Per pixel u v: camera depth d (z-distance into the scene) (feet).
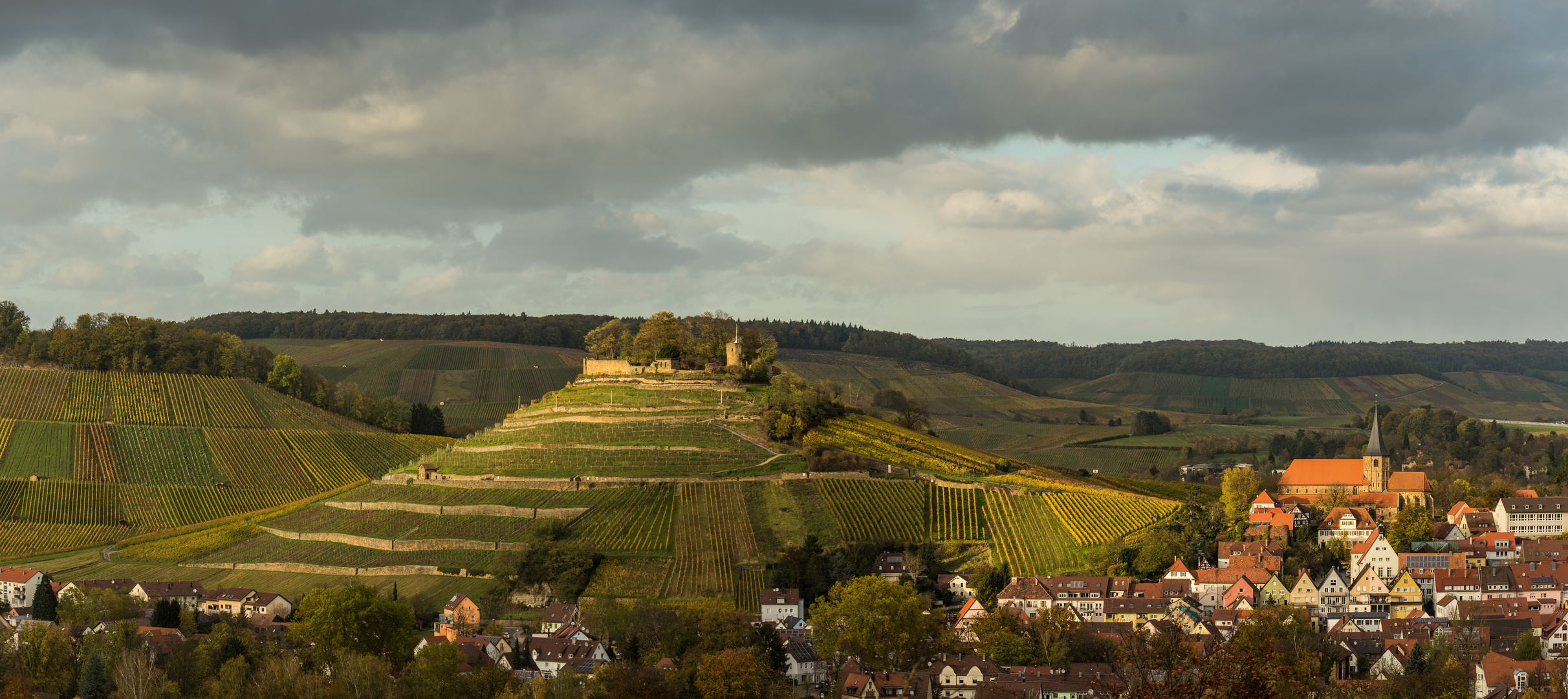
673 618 654.12
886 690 574.56
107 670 556.10
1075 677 565.94
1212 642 240.12
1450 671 542.16
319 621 611.06
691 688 543.80
